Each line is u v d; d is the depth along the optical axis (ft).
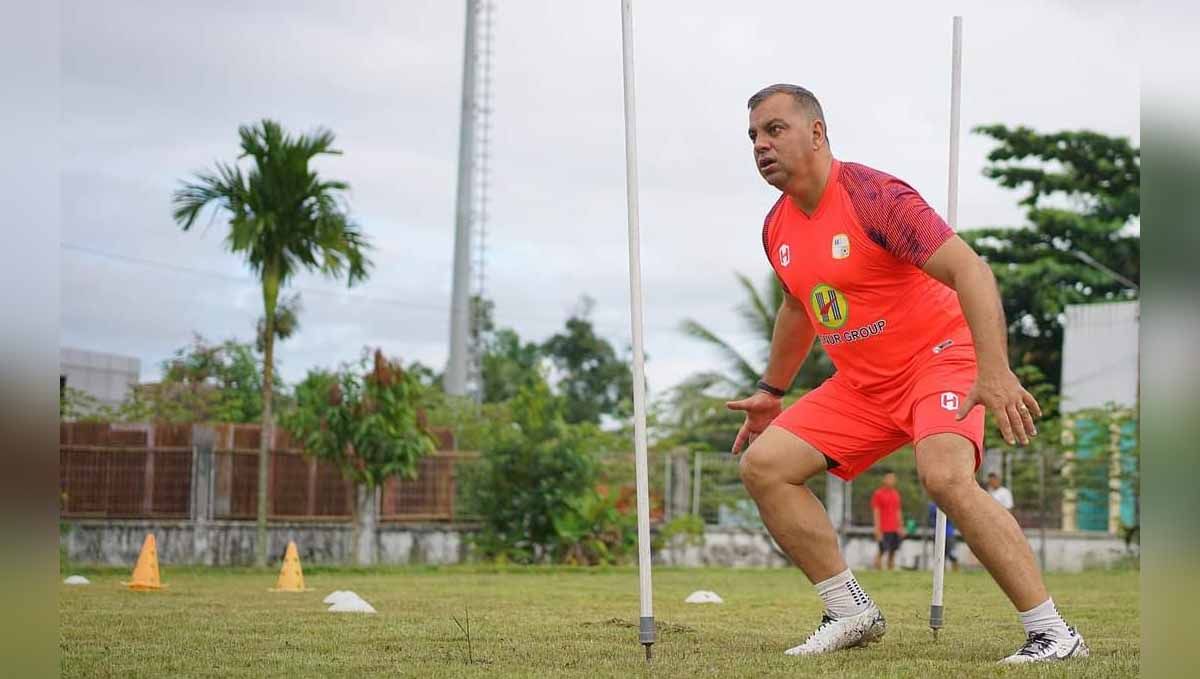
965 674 14.55
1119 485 76.74
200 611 26.53
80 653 17.21
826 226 17.58
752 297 104.78
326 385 61.93
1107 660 16.11
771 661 16.24
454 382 114.42
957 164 20.02
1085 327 100.37
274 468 62.13
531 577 53.11
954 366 17.22
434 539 66.64
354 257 54.80
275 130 53.78
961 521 16.56
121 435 60.75
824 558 18.28
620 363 170.30
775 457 18.30
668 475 74.79
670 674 14.67
